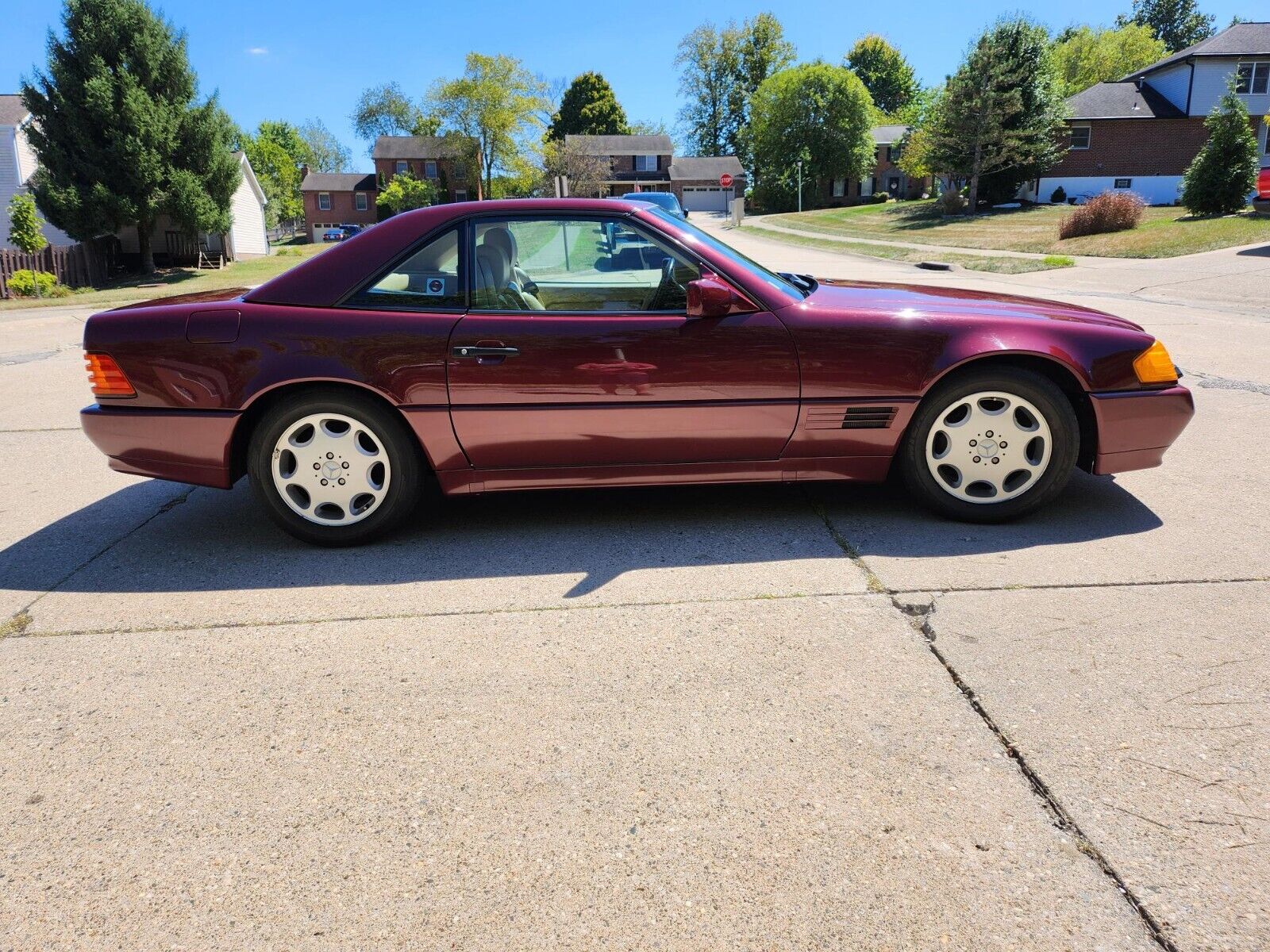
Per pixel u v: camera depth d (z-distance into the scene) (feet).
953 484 12.33
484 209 11.94
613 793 6.91
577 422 11.69
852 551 11.53
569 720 7.91
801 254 83.25
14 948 5.55
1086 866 5.99
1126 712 7.72
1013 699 7.98
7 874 6.21
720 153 294.87
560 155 219.00
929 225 115.34
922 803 6.67
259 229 142.61
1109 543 11.53
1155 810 6.50
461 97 218.59
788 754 7.32
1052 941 5.39
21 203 76.18
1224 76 127.13
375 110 291.79
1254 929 5.42
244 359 11.46
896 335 11.67
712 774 7.09
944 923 5.55
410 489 12.03
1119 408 11.88
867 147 221.05
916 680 8.36
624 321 11.58
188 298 12.81
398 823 6.63
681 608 10.02
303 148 353.51
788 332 11.62
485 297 11.76
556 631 9.57
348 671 8.87
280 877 6.12
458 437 11.72
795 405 11.79
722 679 8.49
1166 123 131.03
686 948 5.43
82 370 28.96
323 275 11.74
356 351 11.37
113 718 8.13
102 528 13.41
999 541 11.74
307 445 11.80
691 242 11.91
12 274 72.13
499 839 6.43
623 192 264.93
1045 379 11.75
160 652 9.36
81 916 5.81
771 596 10.27
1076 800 6.63
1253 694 7.93
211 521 13.66
